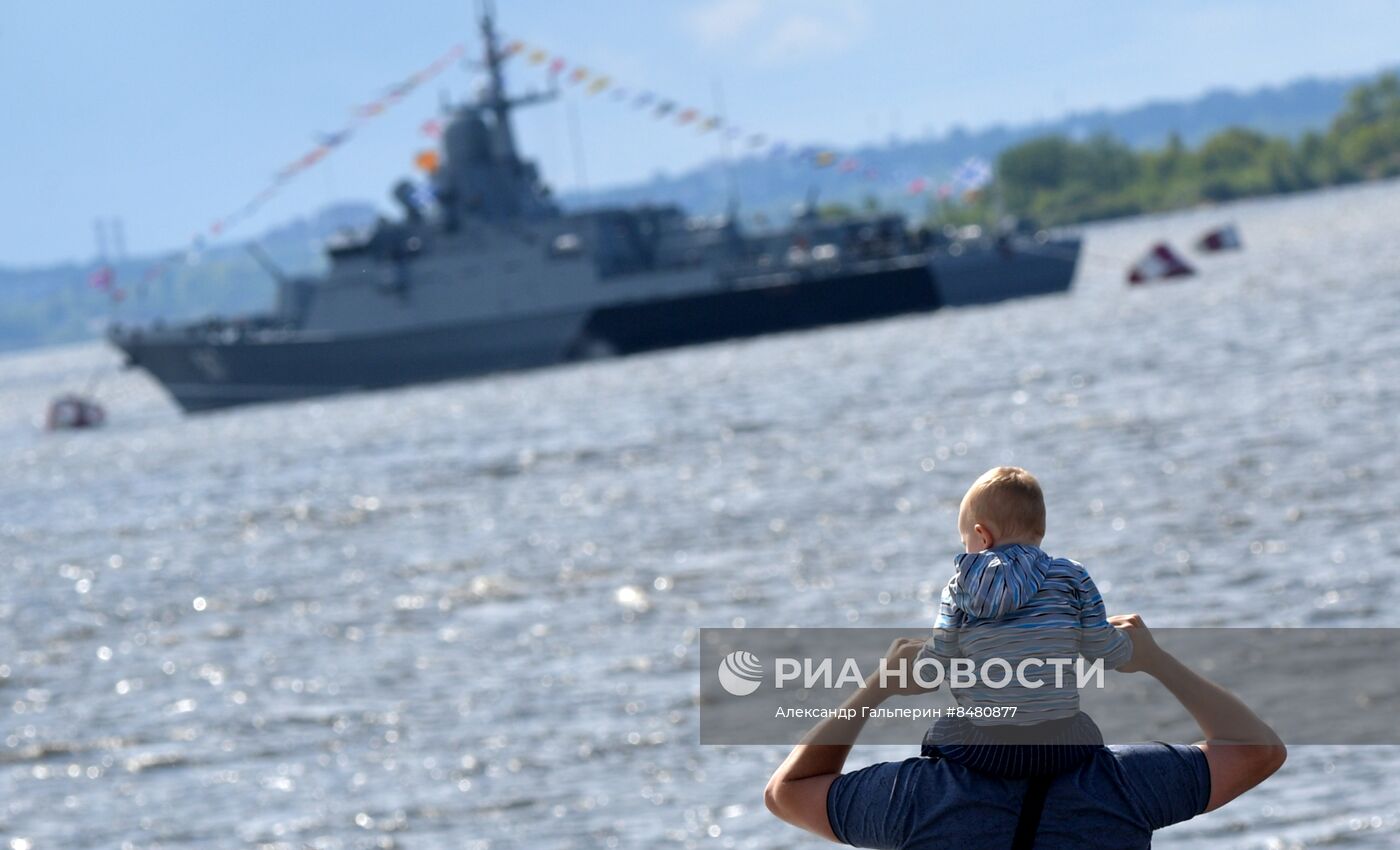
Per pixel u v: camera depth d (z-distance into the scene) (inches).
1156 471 4845.0
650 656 3206.2
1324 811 1996.8
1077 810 756.6
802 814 794.2
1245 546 3572.8
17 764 2854.3
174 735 2977.4
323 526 6067.9
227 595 4626.0
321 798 2487.7
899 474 5531.5
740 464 6387.8
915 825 761.6
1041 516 786.8
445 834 2262.6
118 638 4099.4
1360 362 7101.4
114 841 2367.1
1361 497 4001.0
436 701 3041.3
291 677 3385.8
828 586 3725.4
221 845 2308.1
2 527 7426.2
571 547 4785.9
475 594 4175.7
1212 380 7190.0
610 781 2411.4
